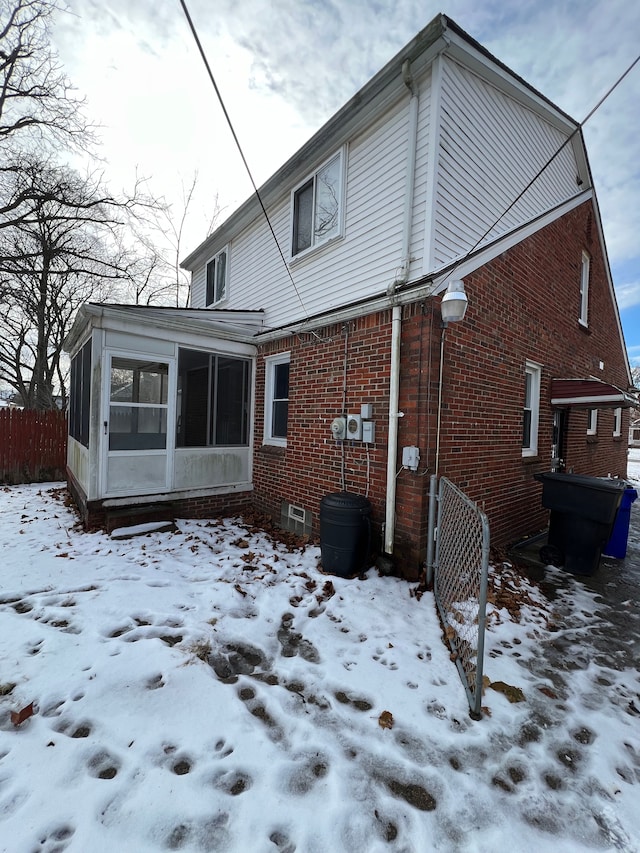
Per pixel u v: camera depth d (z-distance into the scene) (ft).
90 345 18.26
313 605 11.72
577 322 24.88
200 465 20.70
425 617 11.27
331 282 18.37
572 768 6.55
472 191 15.66
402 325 14.35
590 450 30.01
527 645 10.25
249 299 25.55
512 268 17.88
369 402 15.51
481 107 16.10
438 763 6.49
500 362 17.19
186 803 5.53
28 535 16.99
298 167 20.06
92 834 5.06
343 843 5.15
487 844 5.23
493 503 17.21
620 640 10.80
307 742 6.76
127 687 7.82
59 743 6.44
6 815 5.24
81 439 20.70
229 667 8.84
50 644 9.08
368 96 15.49
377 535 14.99
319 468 18.04
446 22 13.11
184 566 14.07
